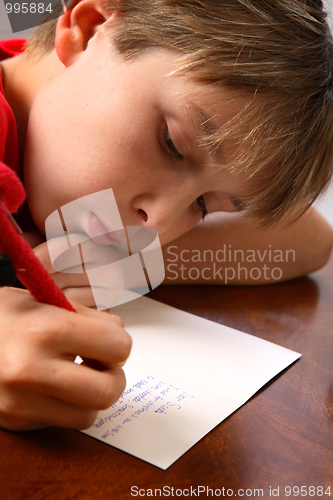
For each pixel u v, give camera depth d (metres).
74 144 0.48
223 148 0.46
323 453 0.35
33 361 0.29
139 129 0.46
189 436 0.34
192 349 0.48
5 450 0.30
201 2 0.46
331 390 0.44
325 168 0.54
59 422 0.31
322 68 0.49
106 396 0.30
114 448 0.32
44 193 0.50
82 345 0.30
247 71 0.44
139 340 0.48
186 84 0.44
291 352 0.50
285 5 0.47
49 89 0.51
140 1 0.48
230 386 0.42
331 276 0.76
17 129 0.55
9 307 0.32
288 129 0.47
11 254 0.27
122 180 0.47
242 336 0.52
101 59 0.49
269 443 0.35
